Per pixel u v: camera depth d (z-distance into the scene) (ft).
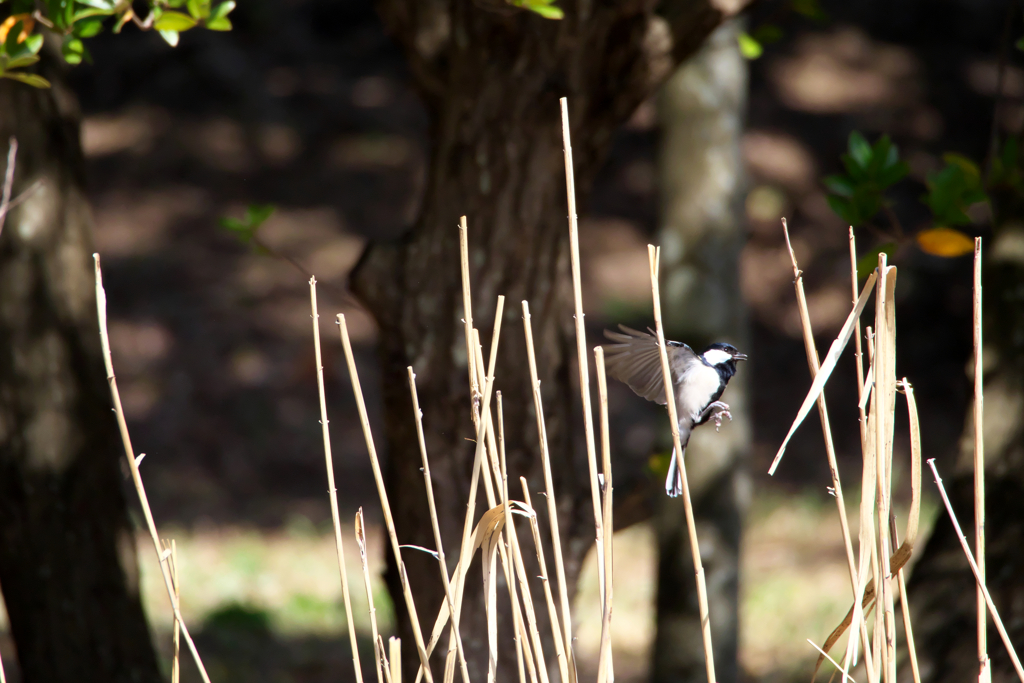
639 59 19.36
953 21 121.19
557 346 20.59
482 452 11.85
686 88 33.96
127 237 97.19
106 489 22.53
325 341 88.69
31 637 21.80
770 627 50.70
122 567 22.71
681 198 34.42
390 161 106.83
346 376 86.69
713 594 34.22
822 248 99.86
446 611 11.94
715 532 34.17
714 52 33.86
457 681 20.38
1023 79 114.52
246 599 53.72
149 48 114.52
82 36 15.85
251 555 61.00
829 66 117.39
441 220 20.25
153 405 81.97
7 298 21.22
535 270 20.17
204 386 84.07
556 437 20.63
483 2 17.85
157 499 71.15
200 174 104.58
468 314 12.14
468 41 19.60
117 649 22.29
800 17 123.24
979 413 11.82
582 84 19.56
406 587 12.05
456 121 20.07
